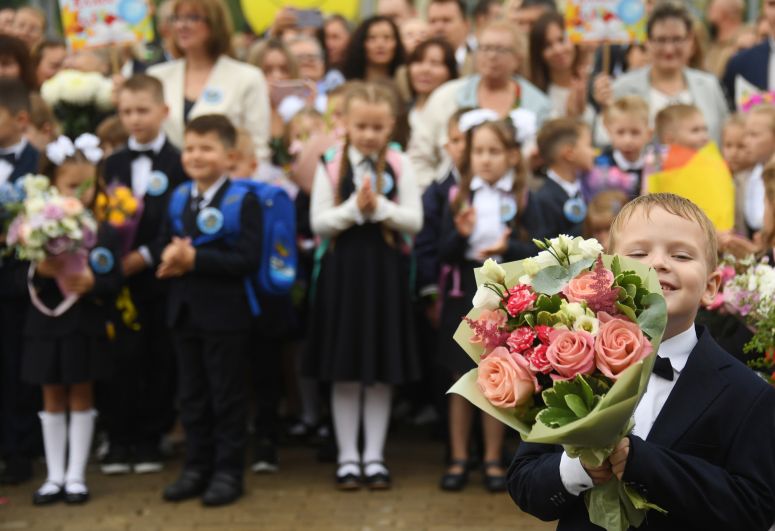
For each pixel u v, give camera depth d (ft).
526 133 31.65
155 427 32.48
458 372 29.53
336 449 32.86
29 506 29.12
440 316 30.22
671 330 13.55
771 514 13.11
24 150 32.32
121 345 31.53
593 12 35.78
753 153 30.99
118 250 29.81
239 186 29.71
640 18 35.68
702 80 36.94
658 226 13.43
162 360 32.37
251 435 35.47
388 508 28.48
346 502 29.01
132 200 30.89
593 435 11.87
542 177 32.83
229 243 29.25
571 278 12.57
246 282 29.53
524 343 12.28
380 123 30.68
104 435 34.42
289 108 36.47
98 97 35.32
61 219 28.04
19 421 31.48
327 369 30.04
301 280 33.83
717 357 13.55
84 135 30.58
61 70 40.04
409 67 38.37
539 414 11.94
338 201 30.60
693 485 12.63
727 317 20.24
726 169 28.99
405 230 30.42
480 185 30.09
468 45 44.06
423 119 36.27
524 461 14.15
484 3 44.57
